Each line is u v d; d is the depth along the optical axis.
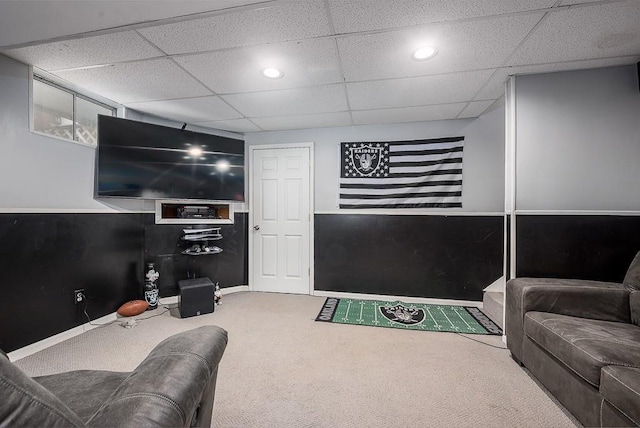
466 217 3.19
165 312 2.92
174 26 1.65
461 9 1.50
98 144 2.57
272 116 3.19
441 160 3.29
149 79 2.31
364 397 1.59
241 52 1.92
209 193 3.31
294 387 1.67
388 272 3.39
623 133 2.07
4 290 1.91
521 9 1.50
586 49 1.87
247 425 1.37
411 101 2.77
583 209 2.12
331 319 2.75
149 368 0.84
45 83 2.29
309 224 3.63
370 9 1.50
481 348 2.17
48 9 1.48
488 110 3.04
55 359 1.97
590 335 1.40
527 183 2.20
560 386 1.48
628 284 1.73
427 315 2.87
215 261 3.55
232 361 1.97
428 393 1.63
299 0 1.43
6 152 1.95
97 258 2.57
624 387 1.06
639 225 2.02
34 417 0.52
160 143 2.95
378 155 3.46
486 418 1.43
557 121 2.17
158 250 3.15
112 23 1.61
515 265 2.20
